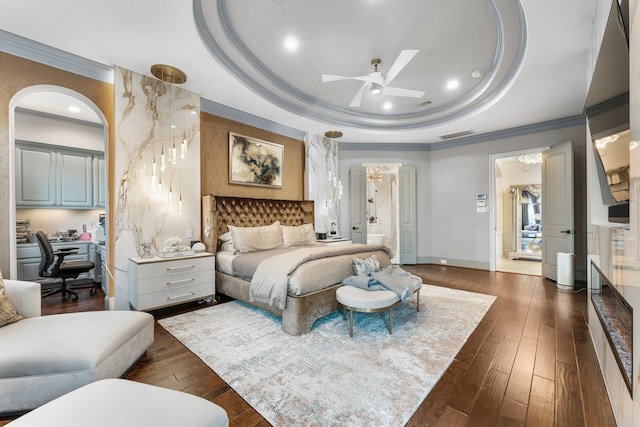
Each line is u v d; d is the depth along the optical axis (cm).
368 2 240
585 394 172
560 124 466
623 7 122
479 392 174
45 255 351
